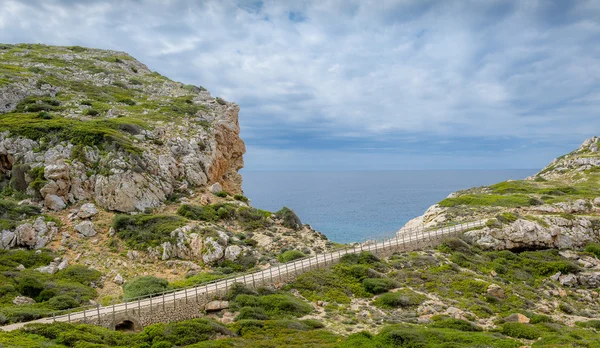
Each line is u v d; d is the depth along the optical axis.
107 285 51.06
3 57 118.75
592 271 62.22
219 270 54.91
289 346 32.22
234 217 71.25
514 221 72.69
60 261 53.84
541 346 34.50
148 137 81.31
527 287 56.47
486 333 37.81
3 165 68.50
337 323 40.00
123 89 115.00
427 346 32.72
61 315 37.78
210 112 103.62
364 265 55.00
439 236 68.06
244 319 38.91
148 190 69.38
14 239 55.47
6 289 43.75
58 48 145.00
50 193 63.31
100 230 61.22
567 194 103.38
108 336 33.03
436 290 50.12
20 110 84.19
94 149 70.62
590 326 45.22
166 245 58.84
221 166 92.00
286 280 49.28
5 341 28.41
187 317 41.06
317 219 172.38
